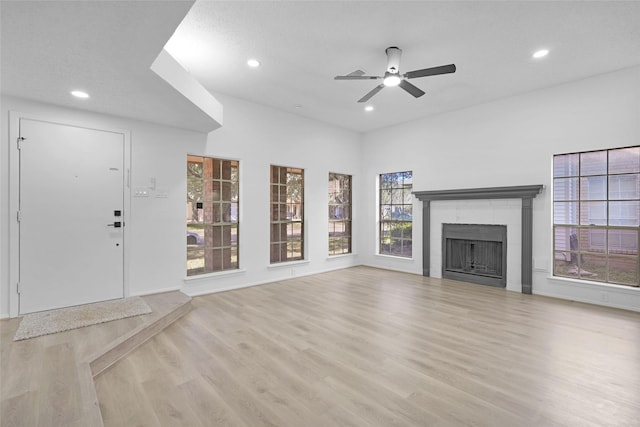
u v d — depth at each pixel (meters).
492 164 5.05
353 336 3.13
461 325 3.42
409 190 6.32
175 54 3.51
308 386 2.24
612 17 2.83
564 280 4.39
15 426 1.68
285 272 5.67
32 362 2.33
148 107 3.57
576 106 4.26
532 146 4.65
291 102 5.14
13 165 3.27
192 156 4.64
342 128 6.66
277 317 3.68
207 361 2.61
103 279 3.80
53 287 3.48
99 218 3.78
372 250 6.90
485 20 2.90
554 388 2.21
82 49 2.31
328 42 3.27
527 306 4.09
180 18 1.96
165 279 4.29
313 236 6.14
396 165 6.41
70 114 3.58
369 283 5.39
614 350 2.80
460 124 5.44
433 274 5.86
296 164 5.80
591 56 3.58
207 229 4.80
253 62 3.71
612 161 4.10
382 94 4.77
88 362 2.33
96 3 1.78
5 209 3.23
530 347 2.87
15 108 3.27
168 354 2.74
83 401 1.90
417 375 2.39
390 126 6.52
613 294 4.02
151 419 1.89
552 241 4.56
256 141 5.20
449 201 5.62
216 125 4.27
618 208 4.07
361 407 2.00
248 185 5.12
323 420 1.88
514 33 3.11
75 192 3.62
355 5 2.68
